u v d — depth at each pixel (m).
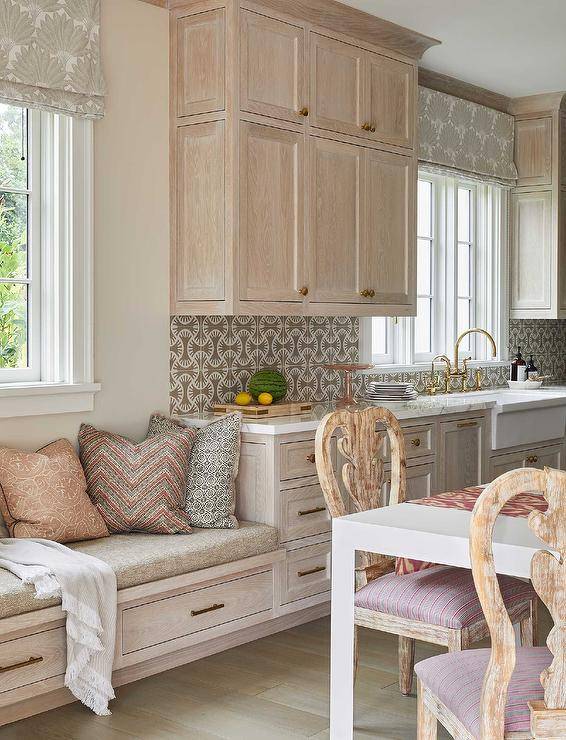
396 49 4.84
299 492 4.13
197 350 4.41
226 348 4.56
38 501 3.46
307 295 4.36
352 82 4.59
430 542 2.44
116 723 3.10
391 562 3.16
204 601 3.66
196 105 4.13
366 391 5.35
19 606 2.98
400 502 3.22
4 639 2.96
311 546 4.19
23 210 3.79
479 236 6.39
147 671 3.51
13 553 3.24
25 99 3.59
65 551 3.32
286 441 4.06
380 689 3.39
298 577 4.13
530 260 6.38
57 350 3.85
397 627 2.84
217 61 4.04
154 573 3.41
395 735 3.01
